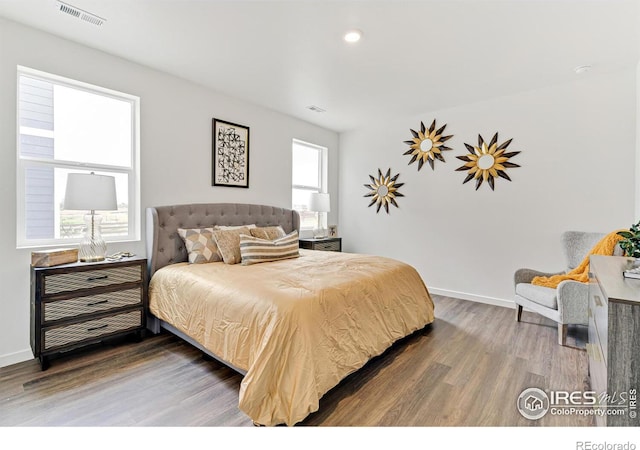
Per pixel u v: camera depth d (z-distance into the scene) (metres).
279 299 1.77
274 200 4.22
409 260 4.45
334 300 1.92
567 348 2.50
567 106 3.20
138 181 2.92
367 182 4.92
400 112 4.18
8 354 2.20
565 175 3.23
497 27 2.20
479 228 3.81
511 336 2.76
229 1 1.97
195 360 2.28
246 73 3.03
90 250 2.41
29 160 2.38
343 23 2.18
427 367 2.20
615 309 1.14
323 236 4.98
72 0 1.97
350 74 3.02
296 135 4.52
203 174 3.41
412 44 2.45
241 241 2.87
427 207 4.25
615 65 2.79
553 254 3.32
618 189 2.96
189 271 2.51
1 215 2.18
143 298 2.63
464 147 3.90
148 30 2.31
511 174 3.56
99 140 2.77
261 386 1.55
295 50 2.57
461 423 1.59
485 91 3.43
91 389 1.89
